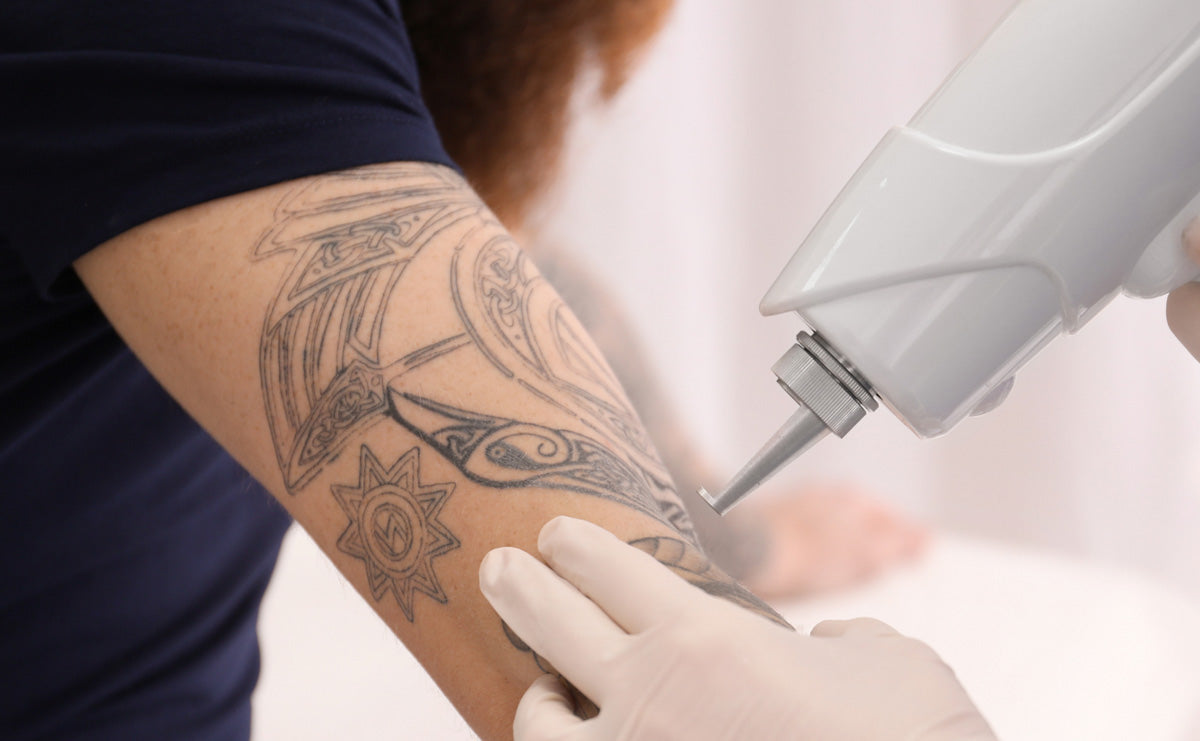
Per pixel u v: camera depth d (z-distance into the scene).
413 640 0.57
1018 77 0.54
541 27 1.07
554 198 1.30
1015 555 2.23
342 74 0.57
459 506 0.54
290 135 0.56
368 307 0.55
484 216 0.62
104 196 0.55
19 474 0.74
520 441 0.55
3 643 0.81
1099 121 0.53
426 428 0.54
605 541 0.53
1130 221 0.54
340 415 0.54
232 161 0.55
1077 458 2.79
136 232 0.56
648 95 2.62
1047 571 2.17
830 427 0.58
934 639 2.03
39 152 0.56
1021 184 0.53
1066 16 0.54
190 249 0.55
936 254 0.54
